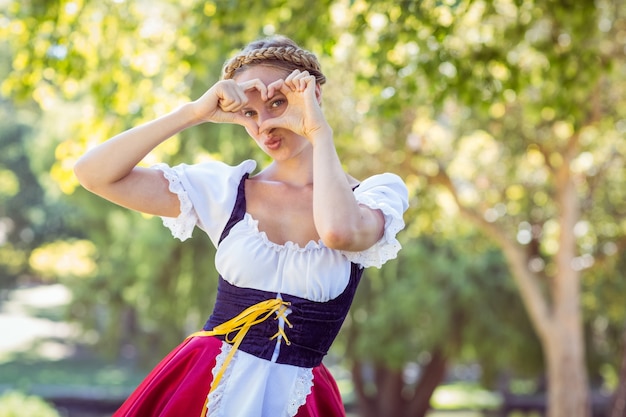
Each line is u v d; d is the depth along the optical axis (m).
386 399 23.73
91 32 9.80
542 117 13.45
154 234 20.17
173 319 21.28
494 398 35.09
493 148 15.62
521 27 9.26
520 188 16.06
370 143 13.99
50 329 49.00
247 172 2.69
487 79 8.82
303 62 2.63
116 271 23.53
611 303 18.66
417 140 14.12
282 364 2.55
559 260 15.13
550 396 15.52
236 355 2.54
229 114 2.59
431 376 23.42
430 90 8.53
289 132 2.61
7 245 43.41
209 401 2.50
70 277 27.70
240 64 2.67
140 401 2.56
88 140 9.90
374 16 8.89
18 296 69.69
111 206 22.02
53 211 42.34
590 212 16.47
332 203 2.42
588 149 15.46
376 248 2.57
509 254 15.21
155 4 10.06
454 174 15.99
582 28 9.05
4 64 22.33
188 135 14.46
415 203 15.00
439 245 19.89
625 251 18.19
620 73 12.76
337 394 2.73
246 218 2.59
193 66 9.09
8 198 41.97
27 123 41.00
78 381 32.72
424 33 8.21
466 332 19.89
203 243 20.22
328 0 8.27
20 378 32.72
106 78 9.87
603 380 24.58
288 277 2.54
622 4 11.38
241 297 2.58
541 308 15.29
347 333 21.27
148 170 2.65
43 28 9.52
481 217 15.00
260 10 8.45
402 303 19.36
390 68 8.63
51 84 10.74
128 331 32.19
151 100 9.85
